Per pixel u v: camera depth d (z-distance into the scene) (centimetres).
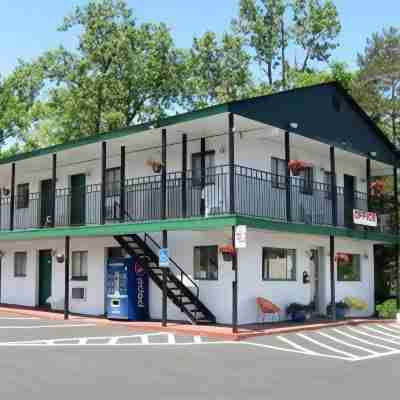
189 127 1817
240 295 1812
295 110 1931
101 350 1327
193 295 1855
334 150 2158
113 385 957
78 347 1370
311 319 2022
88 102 3453
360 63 3722
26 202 2602
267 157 1992
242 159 1897
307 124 1981
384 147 2433
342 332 1770
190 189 1941
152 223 1798
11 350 1315
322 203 2156
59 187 2455
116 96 3462
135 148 2108
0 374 1035
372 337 1683
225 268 1827
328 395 918
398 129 3225
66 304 2039
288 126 1880
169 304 1958
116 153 2203
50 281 2436
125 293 1941
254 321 1848
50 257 2444
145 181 2094
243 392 927
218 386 969
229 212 1652
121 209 1967
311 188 2131
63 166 2447
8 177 2742
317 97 2050
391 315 2261
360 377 1075
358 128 2273
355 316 2264
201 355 1284
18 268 2591
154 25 3575
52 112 3897
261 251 1905
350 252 2308
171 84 3588
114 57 3459
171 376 1043
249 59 3738
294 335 1659
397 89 3344
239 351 1353
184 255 1948
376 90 3309
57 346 1384
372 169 2555
